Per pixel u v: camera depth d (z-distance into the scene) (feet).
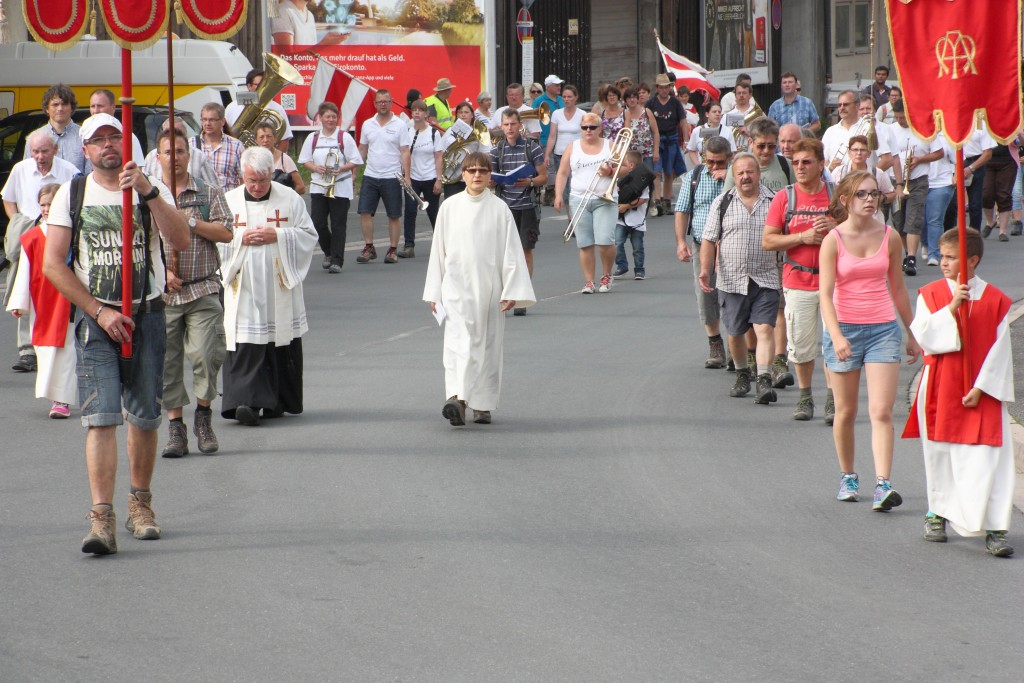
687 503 87.86
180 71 230.07
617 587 71.46
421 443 103.65
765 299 118.21
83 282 76.48
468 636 64.18
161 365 79.10
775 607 68.59
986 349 77.87
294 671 59.88
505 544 78.74
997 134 79.51
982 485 77.25
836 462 98.89
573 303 173.47
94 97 138.92
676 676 59.52
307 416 113.29
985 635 65.05
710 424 110.73
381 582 71.87
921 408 79.82
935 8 80.59
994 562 76.43
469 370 108.88
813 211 107.96
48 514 84.89
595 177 179.42
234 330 107.86
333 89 251.80
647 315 163.94
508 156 178.09
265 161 108.58
